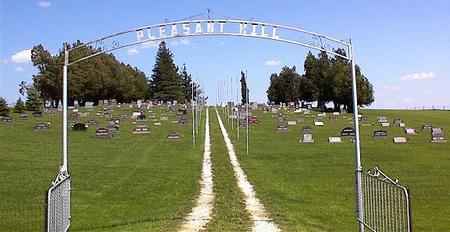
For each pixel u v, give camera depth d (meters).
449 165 40.00
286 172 37.59
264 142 60.09
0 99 89.88
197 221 20.53
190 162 43.75
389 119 95.56
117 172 37.44
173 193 28.89
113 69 136.00
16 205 25.92
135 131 70.12
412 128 75.19
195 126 73.69
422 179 33.59
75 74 117.00
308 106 135.12
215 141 61.84
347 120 90.06
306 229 19.42
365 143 57.06
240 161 44.34
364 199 15.53
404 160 43.16
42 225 21.81
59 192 14.30
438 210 24.59
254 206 24.28
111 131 64.50
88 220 22.14
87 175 35.69
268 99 158.62
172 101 160.00
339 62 120.31
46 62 116.31
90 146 53.97
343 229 20.17
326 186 31.47
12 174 35.44
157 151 51.56
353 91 15.77
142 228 19.56
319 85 129.25
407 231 12.20
